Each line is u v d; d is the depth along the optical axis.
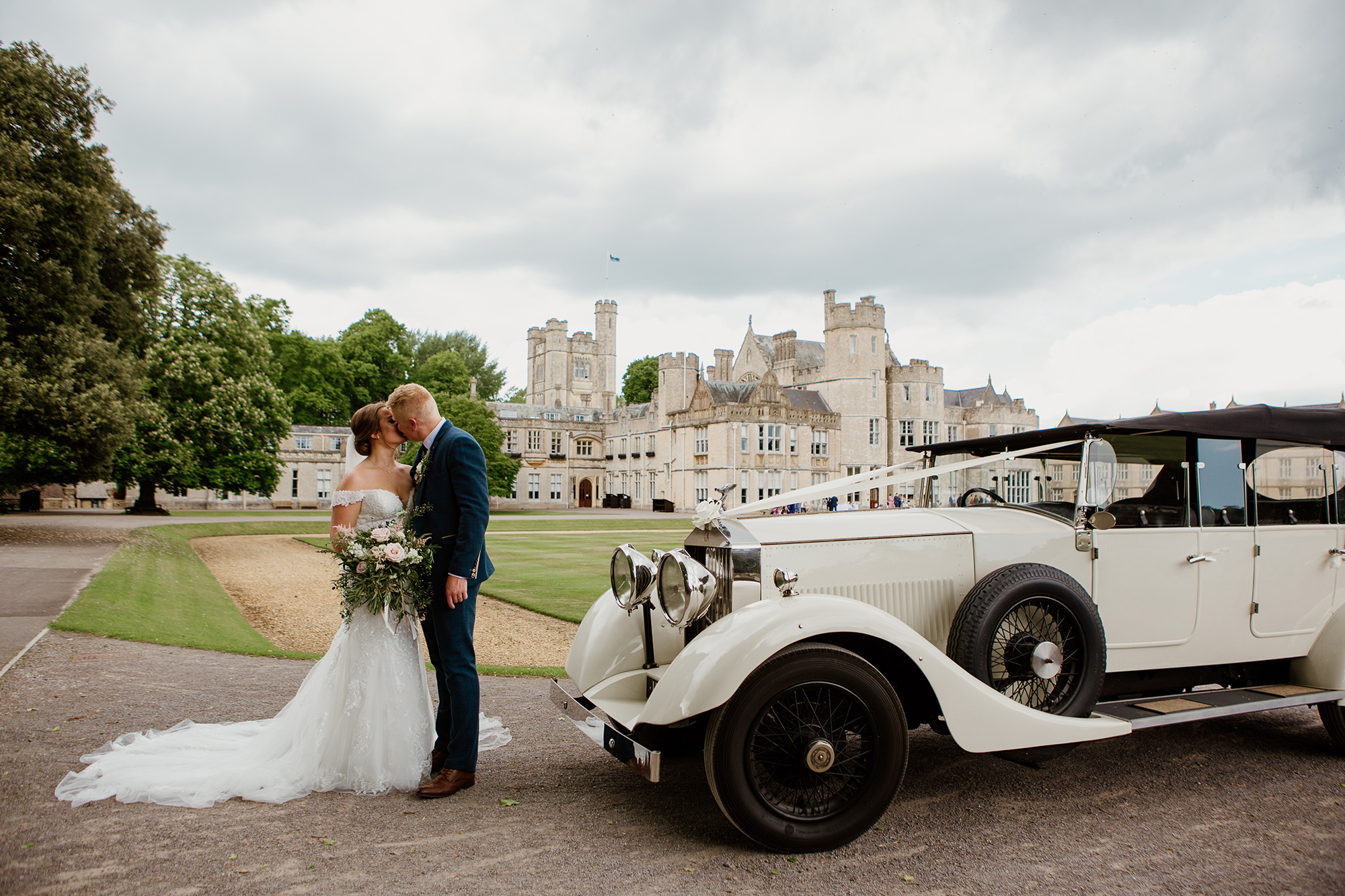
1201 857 3.20
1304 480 4.91
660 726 3.58
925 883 2.94
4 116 16.56
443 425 4.14
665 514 51.62
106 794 3.54
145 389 26.00
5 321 16.05
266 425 29.19
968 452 5.14
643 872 2.98
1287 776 4.24
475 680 3.91
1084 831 3.47
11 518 27.62
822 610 3.27
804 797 3.33
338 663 3.87
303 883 2.80
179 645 7.04
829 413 56.75
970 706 3.32
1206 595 4.46
